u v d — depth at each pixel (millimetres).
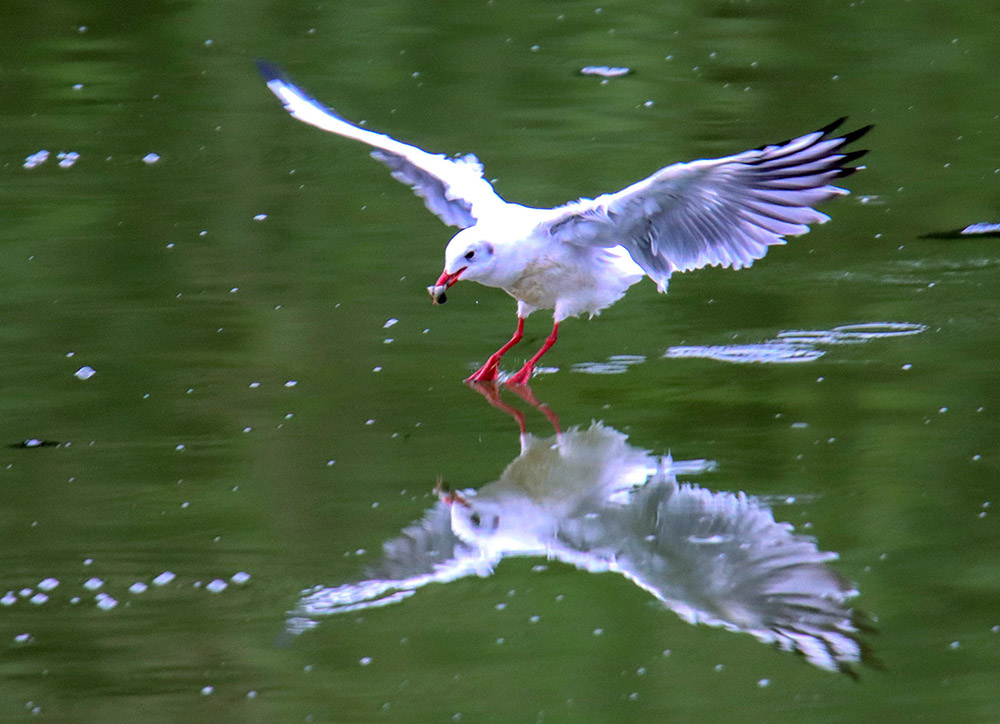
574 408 11383
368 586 8750
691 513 9602
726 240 11117
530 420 11141
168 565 8922
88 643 8078
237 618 8359
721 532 9383
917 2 24062
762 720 7379
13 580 8727
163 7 24234
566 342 12898
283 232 15453
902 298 13594
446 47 22438
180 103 20031
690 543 9266
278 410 11320
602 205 11125
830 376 11859
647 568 8977
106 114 19516
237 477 10156
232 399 11500
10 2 24391
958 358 12102
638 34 22969
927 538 9195
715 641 8172
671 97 20156
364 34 23031
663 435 10797
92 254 14727
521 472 10211
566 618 8438
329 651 8070
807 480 10031
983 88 20125
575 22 23562
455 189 12398
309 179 17219
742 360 12266
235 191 16734
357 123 19203
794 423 10961
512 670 7875
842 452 10430
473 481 10086
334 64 21656
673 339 12898
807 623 8352
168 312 13312
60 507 9664
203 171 17422
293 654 8023
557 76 21156
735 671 7867
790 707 7480
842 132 18531
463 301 13875
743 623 8398
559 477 10180
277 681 7758
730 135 18547
